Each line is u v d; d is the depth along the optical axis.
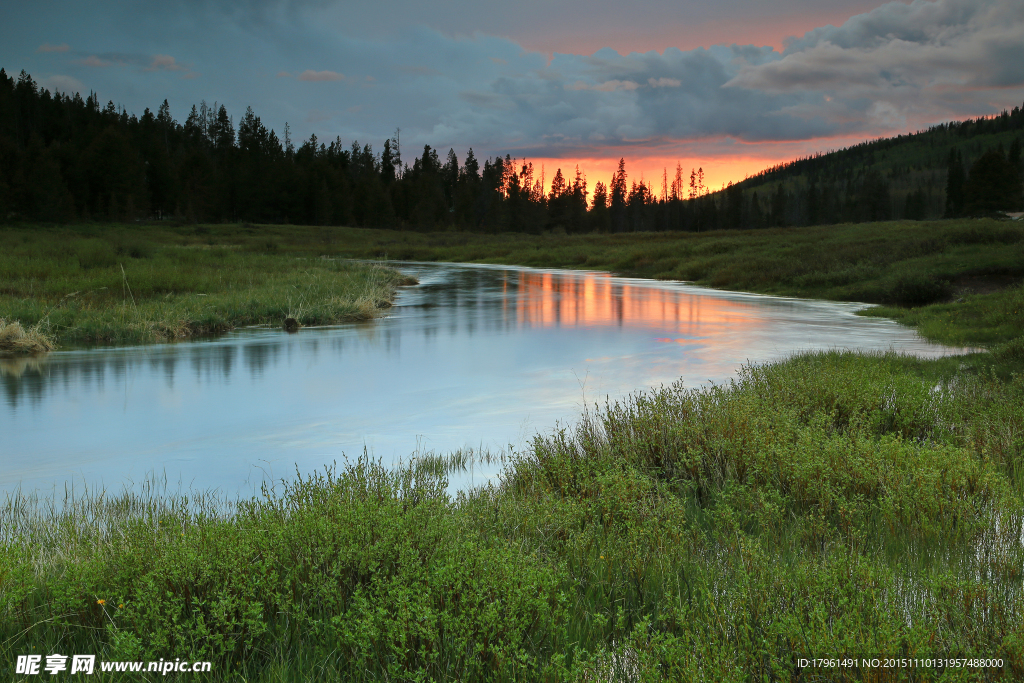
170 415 8.57
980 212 101.00
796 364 10.21
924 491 4.53
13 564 3.28
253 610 2.73
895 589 3.11
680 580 3.55
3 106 123.19
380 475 4.80
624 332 16.69
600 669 2.55
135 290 21.75
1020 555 3.76
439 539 3.59
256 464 6.56
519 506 4.61
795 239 49.62
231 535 3.38
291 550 3.38
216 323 16.89
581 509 4.54
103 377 11.02
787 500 4.78
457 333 16.61
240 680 2.62
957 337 14.89
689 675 2.36
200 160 120.94
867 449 5.24
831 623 2.72
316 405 9.11
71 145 105.25
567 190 161.12
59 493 5.70
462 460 6.69
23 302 16.39
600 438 6.69
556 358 12.87
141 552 3.37
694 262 41.06
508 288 32.72
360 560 3.31
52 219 77.81
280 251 67.88
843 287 27.61
